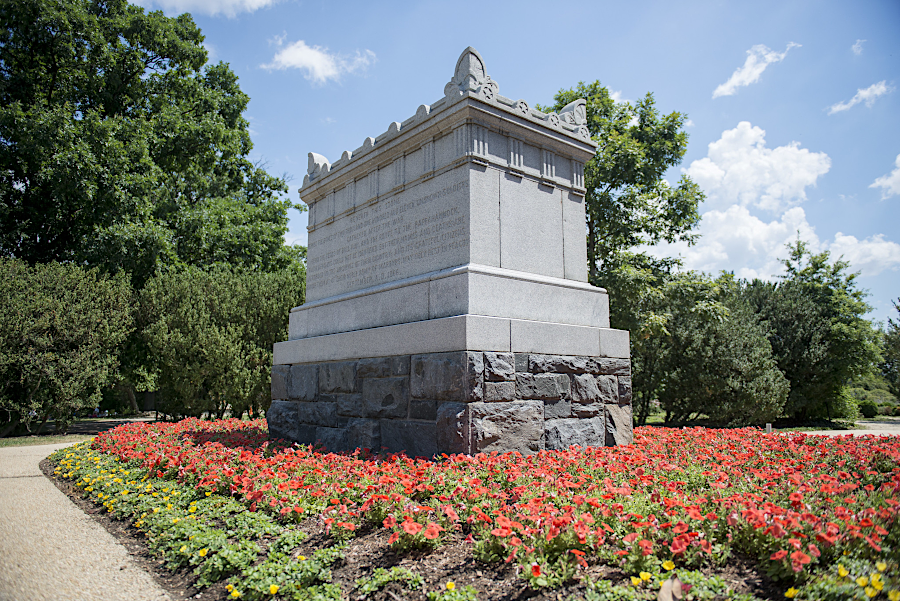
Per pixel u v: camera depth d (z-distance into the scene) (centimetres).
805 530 327
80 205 1936
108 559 427
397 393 671
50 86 2145
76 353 1541
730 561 327
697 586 291
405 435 651
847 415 2642
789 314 2544
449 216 680
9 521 537
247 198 2877
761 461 579
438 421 602
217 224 2320
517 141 714
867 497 429
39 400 1501
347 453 691
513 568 338
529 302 668
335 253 899
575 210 770
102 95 2220
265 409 1669
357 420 730
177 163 2430
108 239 1859
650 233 2177
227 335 1620
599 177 2003
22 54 2086
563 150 763
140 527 493
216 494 550
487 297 627
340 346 783
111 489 613
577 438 671
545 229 727
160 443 881
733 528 346
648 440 756
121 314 1677
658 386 2242
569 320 710
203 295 1723
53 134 1809
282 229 2694
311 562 364
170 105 2403
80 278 1634
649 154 2102
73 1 2081
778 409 2084
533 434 627
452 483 466
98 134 1892
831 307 2745
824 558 310
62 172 1788
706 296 1981
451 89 691
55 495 657
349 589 340
